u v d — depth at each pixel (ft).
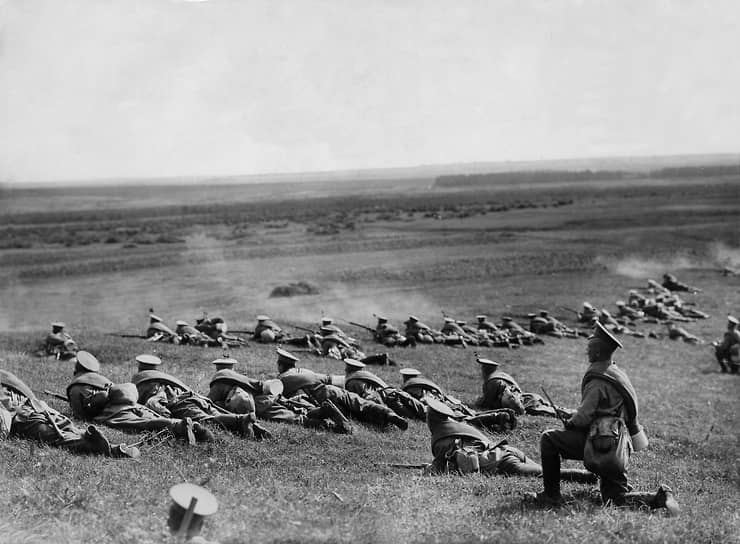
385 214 549.54
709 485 50.19
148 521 31.42
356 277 227.40
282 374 60.49
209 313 163.63
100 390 51.26
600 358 37.81
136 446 44.34
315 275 234.17
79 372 53.06
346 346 96.53
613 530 33.47
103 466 40.19
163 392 53.72
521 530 33.09
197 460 43.70
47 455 40.81
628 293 193.98
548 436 37.78
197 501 29.45
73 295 214.69
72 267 275.59
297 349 99.09
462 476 43.27
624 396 37.19
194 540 28.78
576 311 157.38
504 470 44.52
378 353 100.78
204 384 68.49
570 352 116.06
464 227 410.11
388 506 36.29
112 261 292.81
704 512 39.01
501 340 118.11
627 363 115.55
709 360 121.08
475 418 61.41
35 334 114.83
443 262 260.62
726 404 86.94
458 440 45.34
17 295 215.92
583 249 295.28
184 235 422.82
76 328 135.44
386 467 46.65
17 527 30.04
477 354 108.06
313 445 50.47
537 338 123.75
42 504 32.78
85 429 46.96
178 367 79.56
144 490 36.17
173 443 46.47
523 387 84.43
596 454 36.50
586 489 41.32
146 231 457.27
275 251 316.19
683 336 140.67
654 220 415.23
